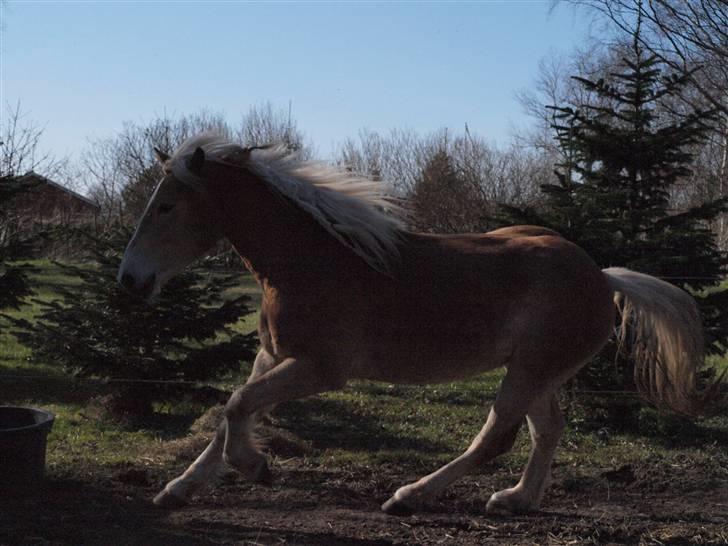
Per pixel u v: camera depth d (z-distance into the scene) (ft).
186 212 14.65
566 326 15.01
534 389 15.05
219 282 24.79
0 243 27.27
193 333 24.31
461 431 23.88
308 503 16.46
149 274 14.43
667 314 16.24
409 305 14.58
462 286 14.79
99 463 18.78
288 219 14.82
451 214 68.59
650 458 21.02
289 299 14.37
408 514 14.83
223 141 15.05
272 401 14.08
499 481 18.43
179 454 19.45
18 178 25.52
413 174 81.10
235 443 14.11
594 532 15.05
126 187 78.84
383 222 14.76
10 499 15.83
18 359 33.22
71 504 15.70
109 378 24.14
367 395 28.35
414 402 27.73
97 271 24.07
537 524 15.48
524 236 15.97
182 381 24.29
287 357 14.47
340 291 14.39
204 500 16.31
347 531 14.78
